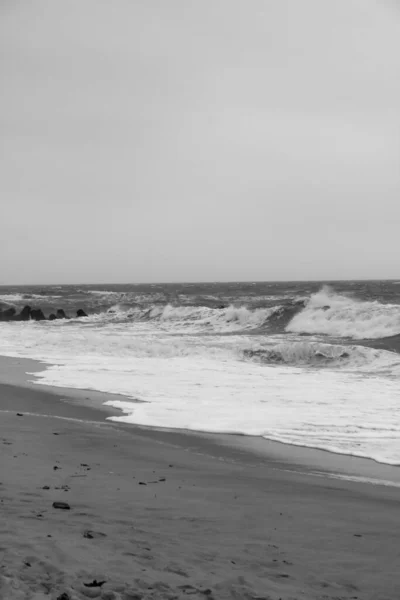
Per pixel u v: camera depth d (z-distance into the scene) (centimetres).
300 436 1027
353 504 640
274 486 719
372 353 2039
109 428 1079
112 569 388
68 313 5725
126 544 447
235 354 2245
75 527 480
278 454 912
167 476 746
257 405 1305
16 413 1202
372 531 540
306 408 1269
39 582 349
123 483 681
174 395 1436
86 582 358
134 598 344
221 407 1284
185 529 513
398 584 419
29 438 948
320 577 425
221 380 1681
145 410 1251
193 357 2253
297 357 2131
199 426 1099
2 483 632
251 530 527
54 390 1509
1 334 3172
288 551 477
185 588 369
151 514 552
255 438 1017
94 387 1555
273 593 379
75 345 2589
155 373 1822
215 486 704
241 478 757
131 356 2306
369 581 423
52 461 788
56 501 570
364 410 1243
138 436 1018
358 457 896
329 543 502
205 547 468
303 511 604
